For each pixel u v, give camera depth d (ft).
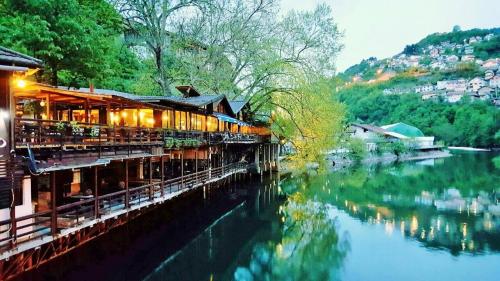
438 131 529.86
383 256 88.74
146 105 84.07
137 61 171.42
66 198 69.62
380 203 141.90
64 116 91.97
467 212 128.06
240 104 175.32
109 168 89.45
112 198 80.43
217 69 188.34
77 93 66.64
